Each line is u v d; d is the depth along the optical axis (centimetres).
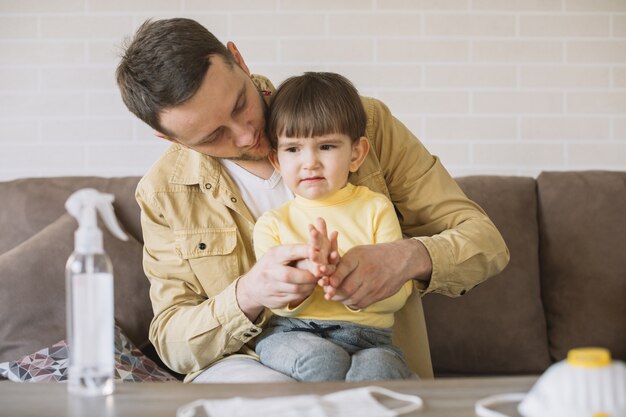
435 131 312
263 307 171
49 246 240
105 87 312
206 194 193
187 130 173
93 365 112
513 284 256
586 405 94
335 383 117
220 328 173
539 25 312
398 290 162
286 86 182
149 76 168
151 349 241
